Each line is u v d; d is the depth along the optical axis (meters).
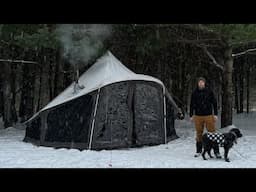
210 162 10.06
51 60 21.39
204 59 24.19
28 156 10.91
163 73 23.36
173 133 14.60
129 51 19.55
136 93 13.00
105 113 12.42
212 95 10.91
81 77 14.23
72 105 12.68
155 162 10.02
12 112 23.52
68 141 12.55
